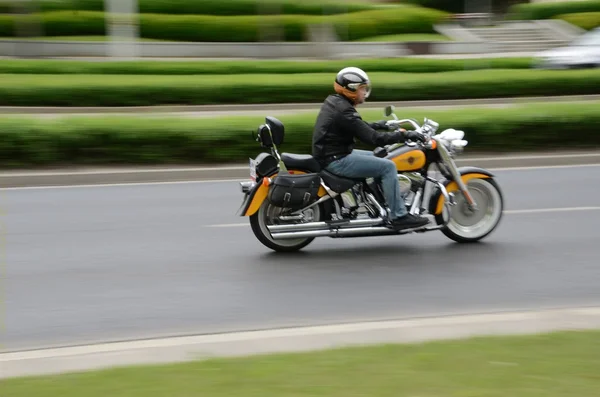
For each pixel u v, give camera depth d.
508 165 22.20
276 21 57.84
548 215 15.55
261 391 6.64
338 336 8.44
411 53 57.28
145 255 12.89
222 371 7.16
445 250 13.12
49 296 10.80
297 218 12.84
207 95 33.59
